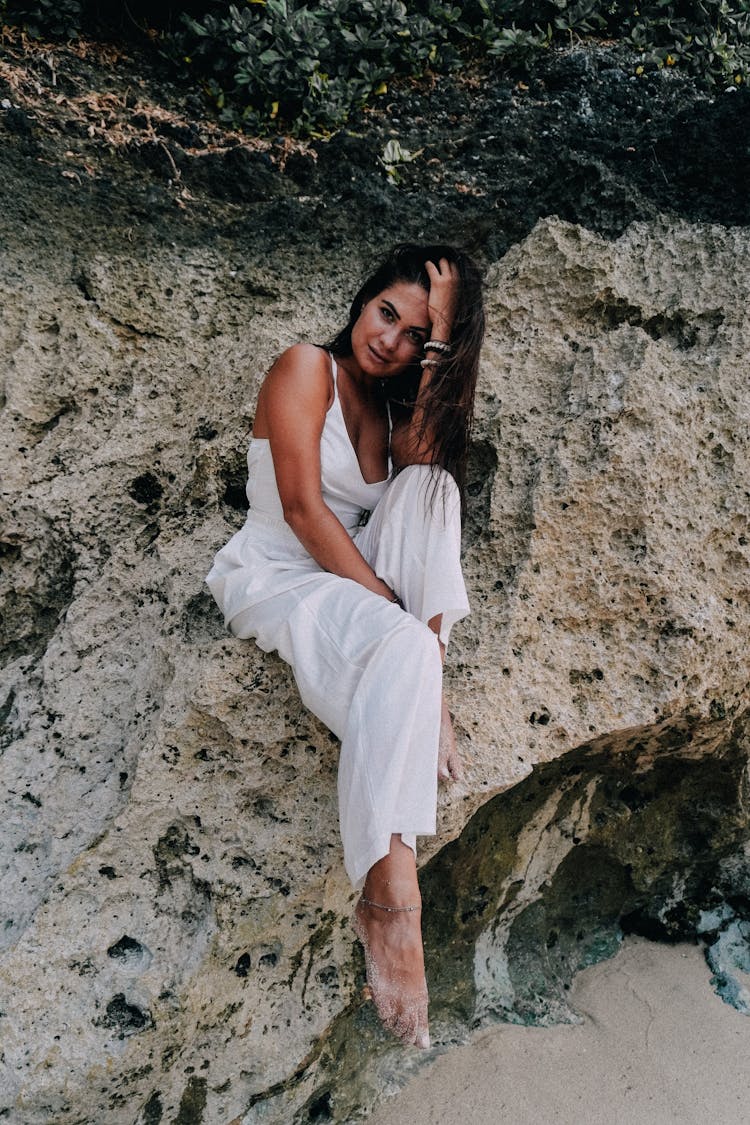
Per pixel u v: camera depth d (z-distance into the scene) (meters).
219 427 2.81
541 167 3.34
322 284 3.16
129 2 3.41
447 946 2.50
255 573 2.20
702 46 3.57
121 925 2.05
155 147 3.21
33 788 2.32
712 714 2.42
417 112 3.47
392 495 2.22
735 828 2.71
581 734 2.28
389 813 1.77
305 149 3.34
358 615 2.00
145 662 2.47
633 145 3.36
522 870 2.58
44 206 3.04
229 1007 2.06
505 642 2.32
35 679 2.55
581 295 2.85
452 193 3.34
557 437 2.54
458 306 2.25
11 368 2.85
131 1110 1.94
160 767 2.16
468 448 2.47
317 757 2.21
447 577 2.09
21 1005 1.89
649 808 2.70
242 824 2.16
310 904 2.16
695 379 2.72
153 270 3.07
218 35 3.36
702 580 2.48
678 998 2.63
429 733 1.86
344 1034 2.29
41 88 3.18
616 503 2.44
